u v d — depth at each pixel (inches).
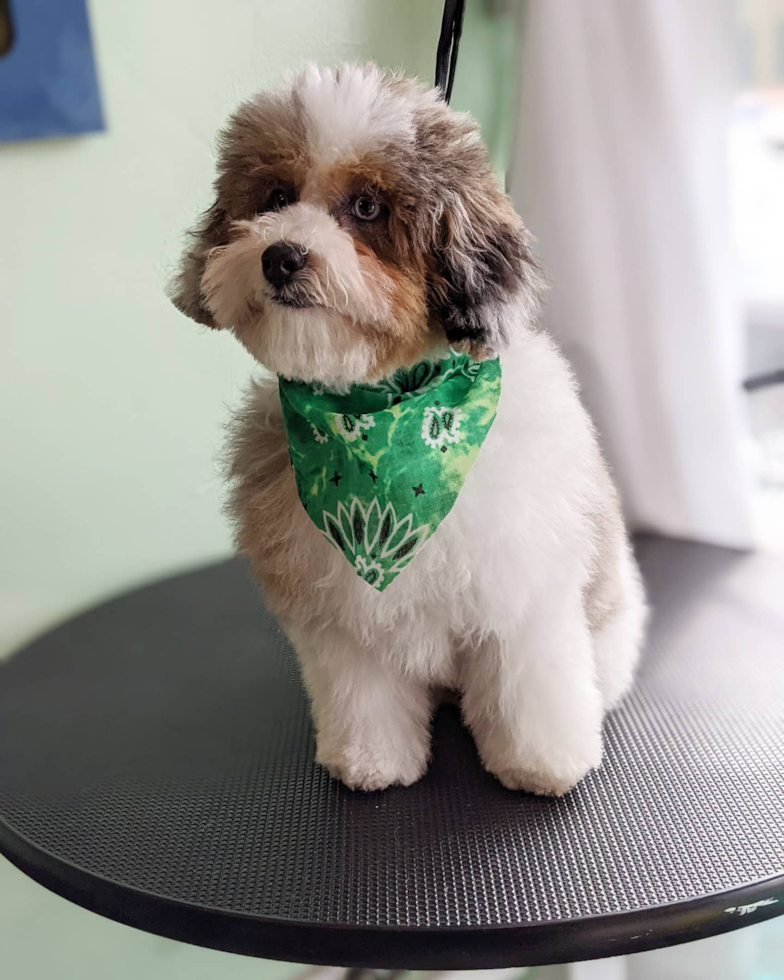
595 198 64.2
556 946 34.1
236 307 36.0
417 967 34.4
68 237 57.1
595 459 43.5
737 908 35.0
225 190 38.6
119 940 63.5
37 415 59.3
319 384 38.9
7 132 52.5
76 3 52.3
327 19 58.4
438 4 61.6
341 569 39.3
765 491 80.0
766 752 44.9
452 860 38.2
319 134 34.7
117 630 62.2
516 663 41.1
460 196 35.5
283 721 51.4
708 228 65.3
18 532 60.7
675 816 40.1
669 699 50.5
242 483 42.8
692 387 68.4
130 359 61.1
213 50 56.7
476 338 35.7
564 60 61.4
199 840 40.9
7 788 46.1
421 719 45.9
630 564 54.8
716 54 62.7
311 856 39.2
